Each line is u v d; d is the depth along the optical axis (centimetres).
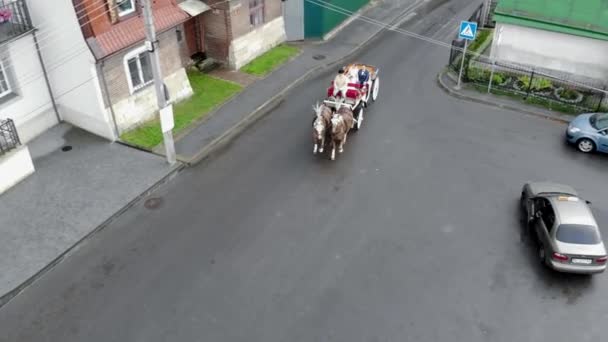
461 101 2347
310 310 1378
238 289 1432
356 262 1522
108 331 1316
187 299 1402
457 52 2569
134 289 1430
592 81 2383
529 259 1545
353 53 2762
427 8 3325
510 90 2377
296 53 2714
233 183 1819
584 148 1988
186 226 1638
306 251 1555
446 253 1560
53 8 1767
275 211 1700
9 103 1870
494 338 1320
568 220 1484
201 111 2192
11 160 1733
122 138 2003
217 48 2514
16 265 1484
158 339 1298
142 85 2052
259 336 1309
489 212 1716
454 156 1977
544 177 1869
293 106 2264
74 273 1475
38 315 1357
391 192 1791
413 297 1422
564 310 1396
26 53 1866
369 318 1362
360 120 2092
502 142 2062
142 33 1923
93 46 1775
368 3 3334
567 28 2333
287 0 2733
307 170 1884
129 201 1714
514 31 2462
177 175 1855
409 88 2439
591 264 1438
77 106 1983
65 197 1722
